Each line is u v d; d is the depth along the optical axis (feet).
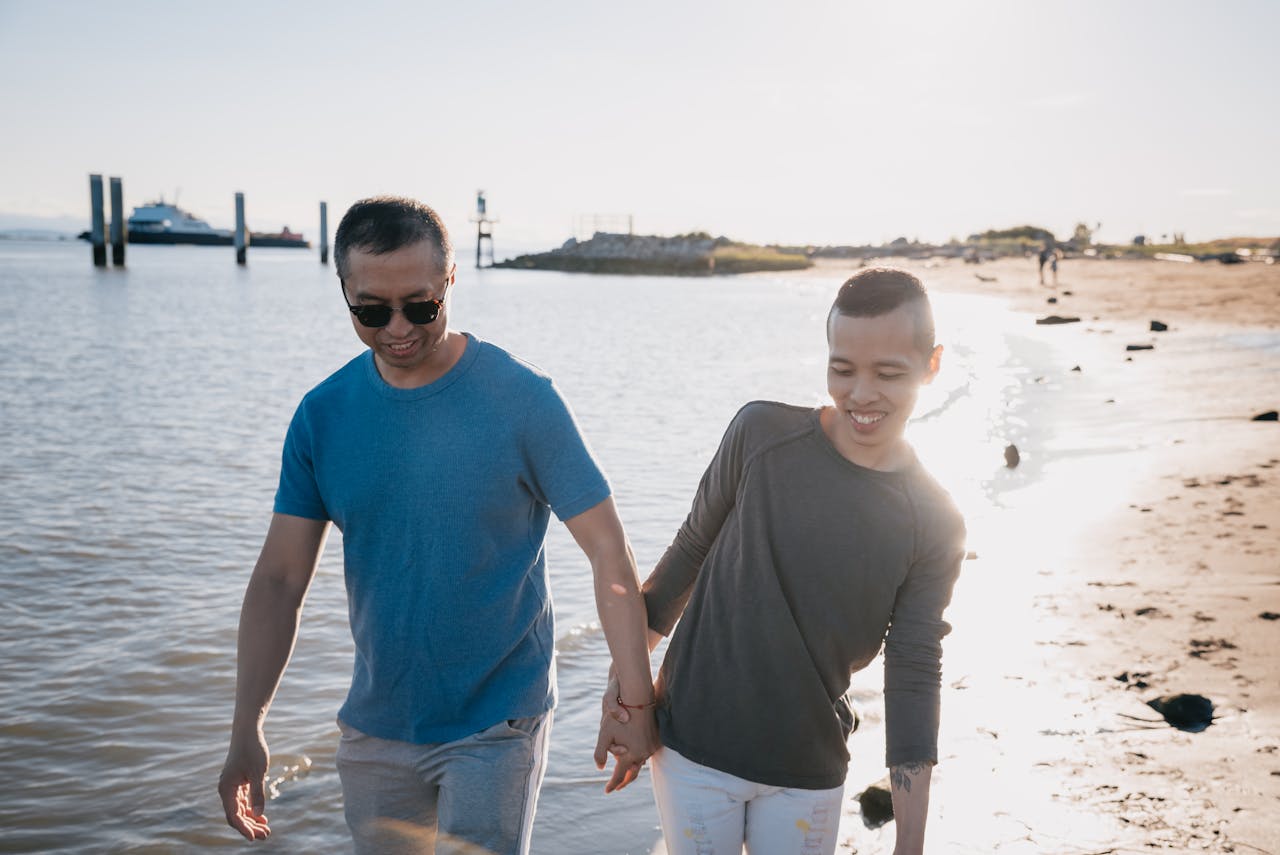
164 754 13.29
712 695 6.92
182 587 19.84
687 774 7.02
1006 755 11.24
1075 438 31.58
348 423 6.86
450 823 6.90
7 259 262.06
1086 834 9.62
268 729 13.70
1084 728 11.75
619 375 54.24
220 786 6.89
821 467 6.64
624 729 7.14
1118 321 74.79
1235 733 11.35
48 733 13.73
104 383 49.83
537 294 150.71
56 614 18.22
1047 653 13.96
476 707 7.06
